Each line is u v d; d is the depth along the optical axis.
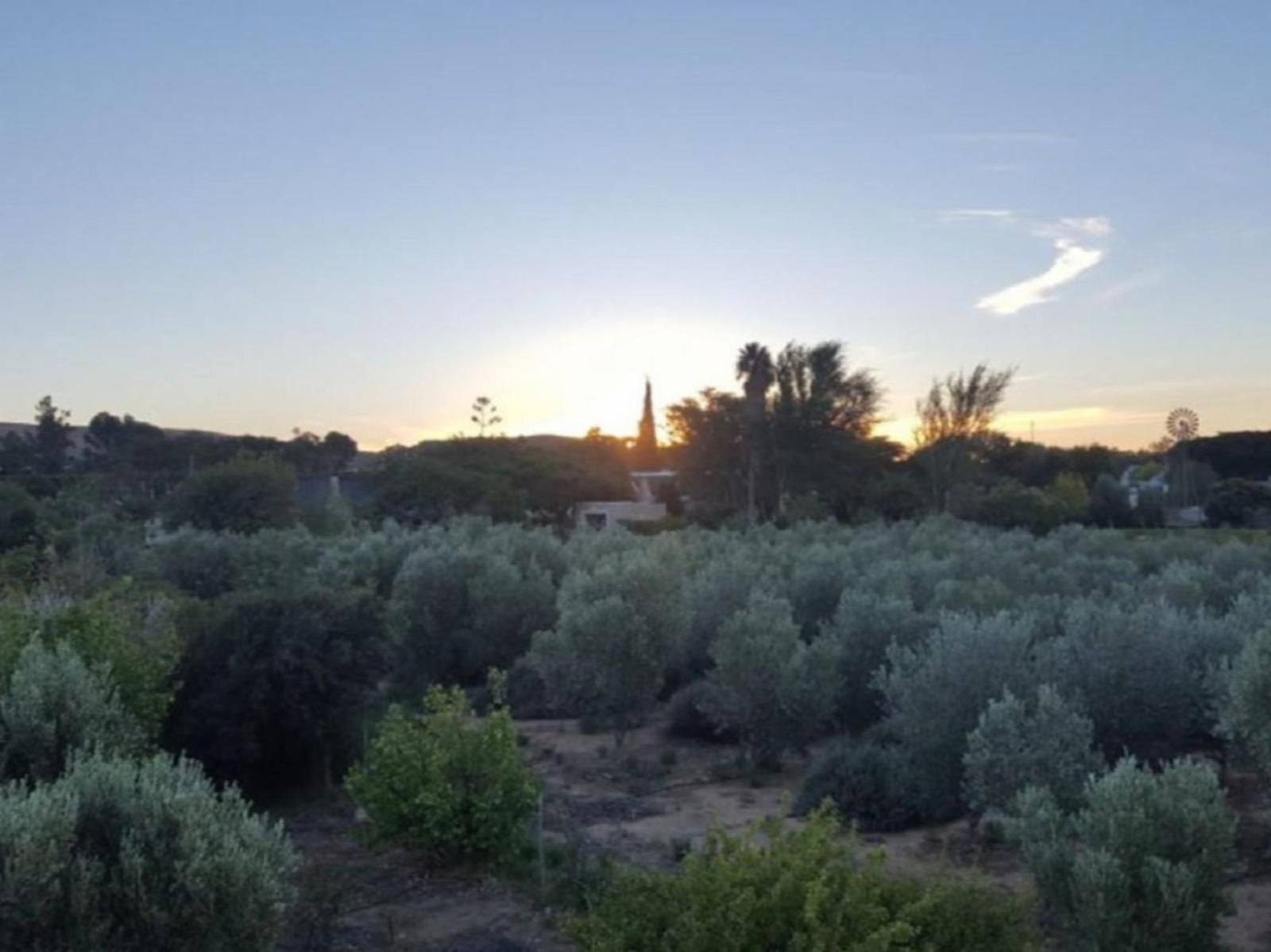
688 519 59.69
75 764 8.16
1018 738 11.77
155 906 7.13
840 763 14.55
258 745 16.05
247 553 31.25
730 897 5.96
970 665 13.64
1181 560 29.94
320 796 16.30
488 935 10.40
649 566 19.80
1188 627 14.79
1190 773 9.34
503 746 12.59
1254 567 26.78
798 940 5.61
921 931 6.04
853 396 61.78
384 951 10.04
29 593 20.12
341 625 17.23
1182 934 8.46
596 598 19.70
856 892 5.93
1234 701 11.05
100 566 25.08
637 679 18.64
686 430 64.25
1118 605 16.77
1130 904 8.48
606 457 77.12
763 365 61.41
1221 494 57.03
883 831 13.66
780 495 61.44
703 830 14.11
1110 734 13.52
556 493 65.38
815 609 24.05
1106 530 42.59
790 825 13.81
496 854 12.34
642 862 12.51
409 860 12.80
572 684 19.05
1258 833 12.62
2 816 7.00
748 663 17.20
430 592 25.20
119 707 11.52
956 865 11.74
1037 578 25.66
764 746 17.42
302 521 47.59
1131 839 8.77
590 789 16.59
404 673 24.78
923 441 57.66
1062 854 9.05
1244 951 9.72
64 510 44.38
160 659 14.74
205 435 83.44
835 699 17.98
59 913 6.98
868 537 40.38
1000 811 12.05
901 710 14.24
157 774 7.95
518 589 25.41
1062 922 8.94
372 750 13.50
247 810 8.34
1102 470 73.94
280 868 7.89
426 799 12.09
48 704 10.70
